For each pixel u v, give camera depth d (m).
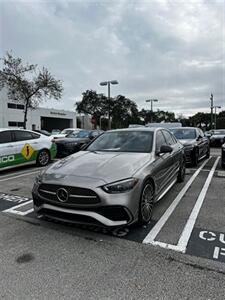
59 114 52.19
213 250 3.13
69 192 3.32
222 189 6.00
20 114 42.97
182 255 3.01
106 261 2.88
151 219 4.09
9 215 4.31
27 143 8.86
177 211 4.48
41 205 3.58
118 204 3.24
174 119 82.62
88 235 3.54
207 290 2.38
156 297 2.29
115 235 3.53
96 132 14.72
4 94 39.84
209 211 4.48
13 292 2.36
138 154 4.29
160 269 2.72
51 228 3.76
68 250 3.13
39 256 2.99
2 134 8.17
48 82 25.25
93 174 3.44
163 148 4.44
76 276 2.60
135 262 2.86
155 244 3.28
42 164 9.52
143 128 5.40
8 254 3.04
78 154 4.50
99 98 61.22
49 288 2.41
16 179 7.25
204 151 11.09
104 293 2.35
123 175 3.44
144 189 3.72
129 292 2.36
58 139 12.40
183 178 6.80
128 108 66.56
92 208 3.23
